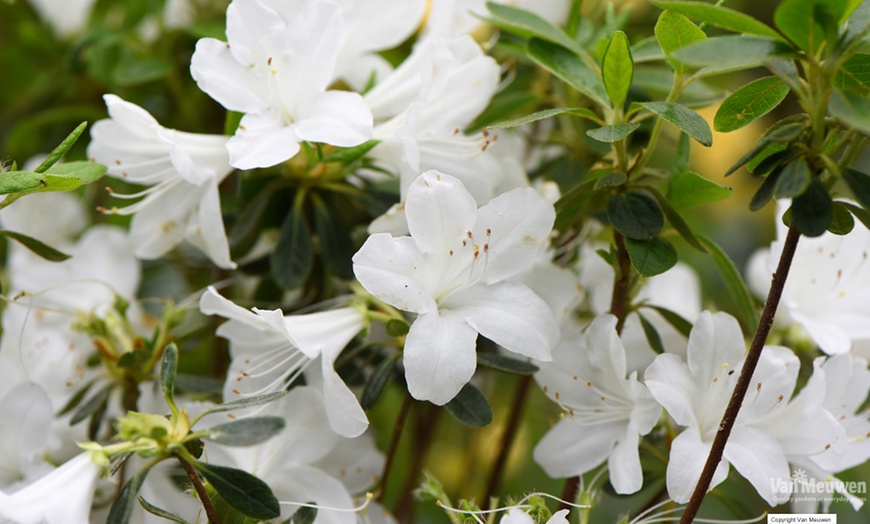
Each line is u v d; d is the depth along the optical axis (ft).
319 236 2.21
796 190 1.87
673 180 2.11
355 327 2.08
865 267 2.21
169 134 2.09
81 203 2.52
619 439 2.09
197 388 2.18
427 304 2.01
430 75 2.09
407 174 2.07
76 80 2.63
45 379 2.27
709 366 2.04
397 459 2.63
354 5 2.20
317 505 2.07
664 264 2.04
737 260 2.92
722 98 2.19
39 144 2.62
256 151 2.05
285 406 2.09
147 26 2.61
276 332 2.06
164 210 2.17
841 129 1.94
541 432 2.62
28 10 2.63
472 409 2.05
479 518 2.06
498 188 2.22
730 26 1.91
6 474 2.15
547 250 2.22
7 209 2.41
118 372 2.23
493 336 2.01
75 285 2.32
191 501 2.09
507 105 2.34
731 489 2.52
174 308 2.25
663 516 2.20
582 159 2.37
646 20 2.52
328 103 2.08
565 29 2.37
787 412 2.06
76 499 1.96
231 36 2.07
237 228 2.20
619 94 2.07
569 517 2.12
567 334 2.23
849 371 2.11
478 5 2.28
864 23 1.90
